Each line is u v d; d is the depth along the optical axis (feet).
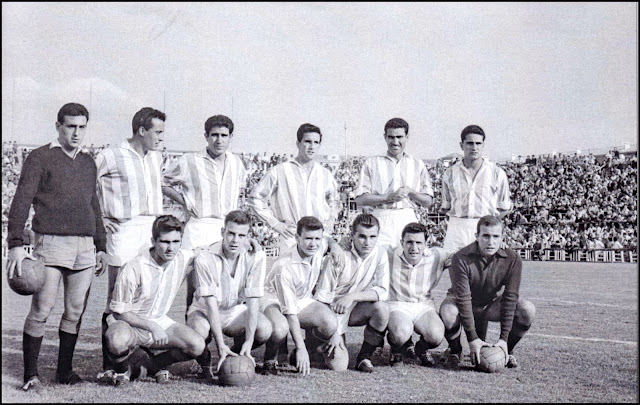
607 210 78.43
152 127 15.51
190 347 13.62
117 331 13.15
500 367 14.69
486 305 16.37
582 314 25.13
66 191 13.52
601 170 82.33
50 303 13.50
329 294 15.72
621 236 73.15
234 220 13.91
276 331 14.40
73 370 14.87
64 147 13.92
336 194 18.56
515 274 15.53
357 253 15.67
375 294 15.05
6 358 16.17
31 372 13.25
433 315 15.70
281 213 17.38
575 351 17.22
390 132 18.75
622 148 82.58
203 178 16.76
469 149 18.71
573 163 84.64
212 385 13.41
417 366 15.60
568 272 50.78
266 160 62.95
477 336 15.57
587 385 13.38
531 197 83.92
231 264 14.29
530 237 77.25
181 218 18.22
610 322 22.81
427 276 16.44
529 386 13.30
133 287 13.74
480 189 18.90
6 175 49.52
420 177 19.20
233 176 17.28
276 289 14.93
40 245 13.52
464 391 12.84
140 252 14.35
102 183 15.51
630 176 79.71
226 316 14.87
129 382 13.65
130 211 15.55
